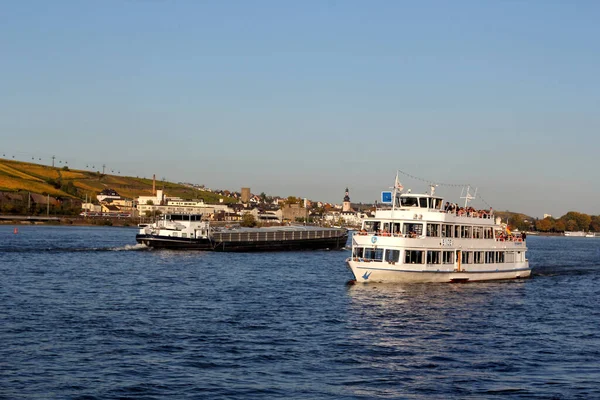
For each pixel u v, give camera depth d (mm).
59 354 58281
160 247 188375
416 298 92750
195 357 58156
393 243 103250
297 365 56531
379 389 50562
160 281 112688
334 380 52594
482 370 56000
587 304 93250
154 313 79250
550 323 77250
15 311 78312
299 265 150500
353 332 69812
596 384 52344
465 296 95875
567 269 154750
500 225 122250
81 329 68688
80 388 49375
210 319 75625
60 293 94938
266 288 104500
